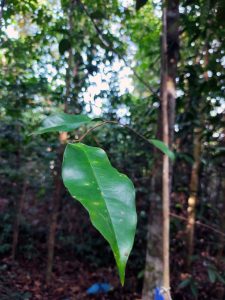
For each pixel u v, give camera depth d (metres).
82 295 4.09
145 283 2.35
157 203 2.35
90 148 0.67
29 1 2.97
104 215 0.52
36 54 3.56
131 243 0.50
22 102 3.51
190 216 4.12
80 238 5.27
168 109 1.97
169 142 1.97
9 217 5.22
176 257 4.29
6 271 4.39
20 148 4.48
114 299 4.04
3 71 3.55
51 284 4.26
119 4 3.31
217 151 3.26
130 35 4.06
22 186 5.09
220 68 3.00
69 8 3.20
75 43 3.24
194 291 3.37
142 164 4.55
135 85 5.52
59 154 4.22
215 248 4.23
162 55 1.34
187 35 3.06
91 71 3.70
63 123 0.85
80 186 0.57
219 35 2.71
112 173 0.61
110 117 4.07
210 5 2.00
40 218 5.58
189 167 4.36
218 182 4.55
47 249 4.84
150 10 3.74
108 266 4.98
